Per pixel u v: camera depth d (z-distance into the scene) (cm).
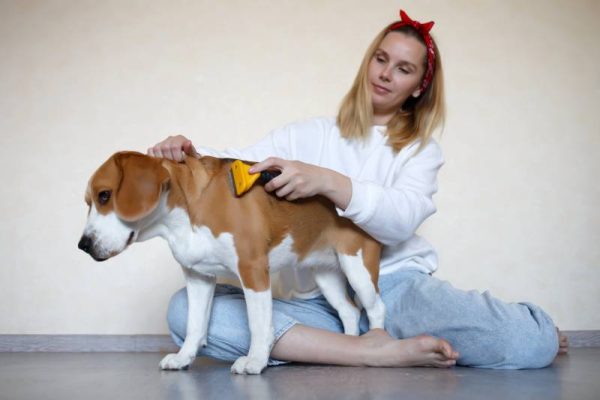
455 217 296
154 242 285
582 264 299
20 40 295
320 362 178
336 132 218
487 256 296
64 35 296
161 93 295
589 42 307
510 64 304
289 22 301
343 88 299
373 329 185
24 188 288
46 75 293
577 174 303
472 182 299
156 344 278
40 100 292
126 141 292
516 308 183
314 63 300
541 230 299
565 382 156
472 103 302
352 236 188
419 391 139
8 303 282
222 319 183
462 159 299
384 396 133
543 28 307
